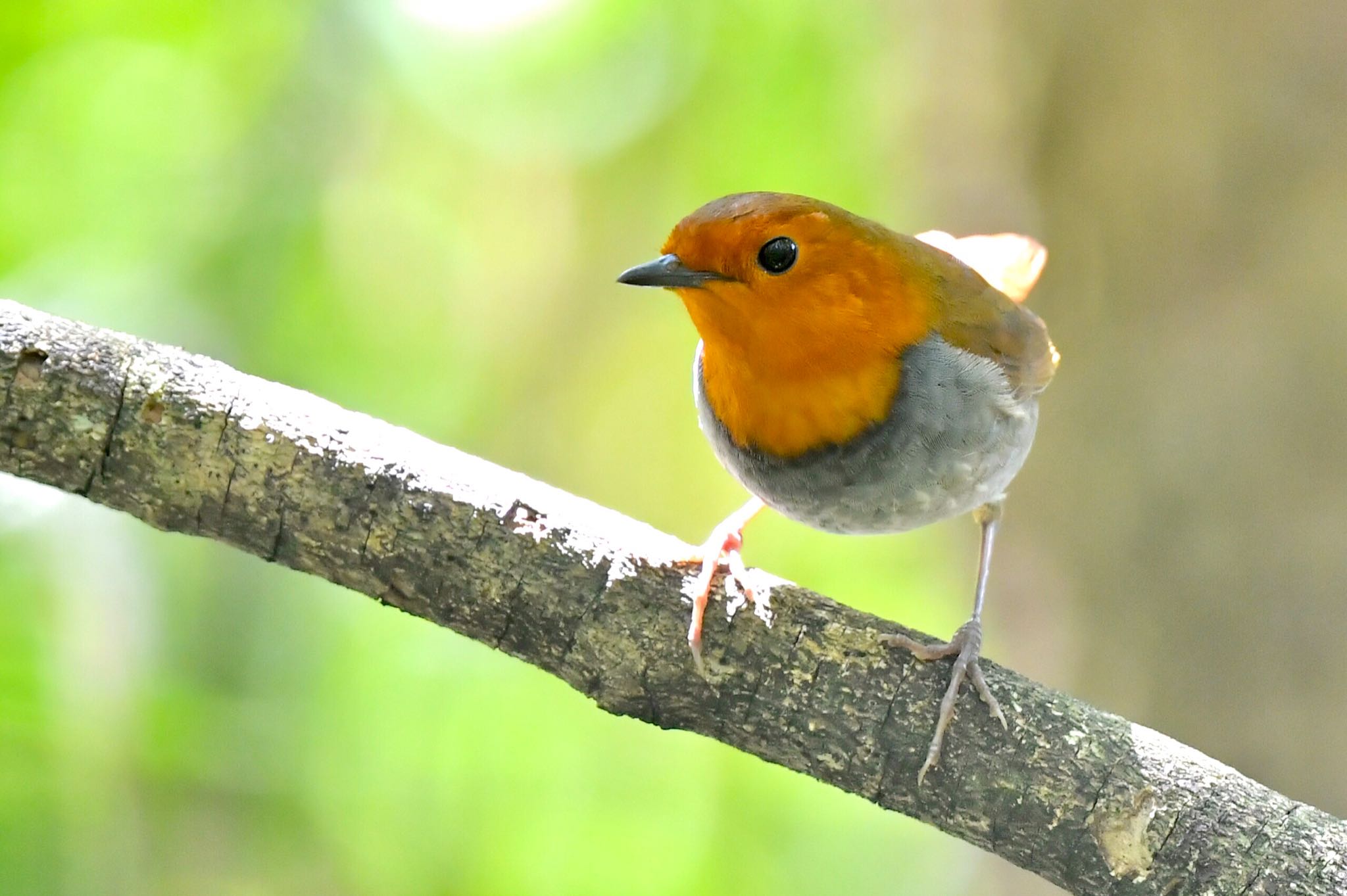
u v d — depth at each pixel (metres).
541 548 6.17
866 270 6.71
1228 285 9.41
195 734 11.50
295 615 12.80
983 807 5.96
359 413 6.30
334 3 12.88
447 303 16.06
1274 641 9.30
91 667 11.01
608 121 14.85
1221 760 9.52
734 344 6.79
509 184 15.81
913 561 15.25
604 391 16.62
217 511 6.08
